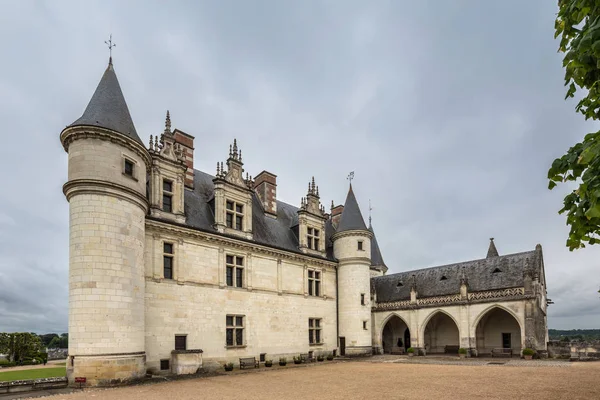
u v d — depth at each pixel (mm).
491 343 31250
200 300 21672
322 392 13305
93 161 16531
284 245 28906
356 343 30500
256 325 24734
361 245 32281
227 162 25625
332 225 38188
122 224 16844
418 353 31297
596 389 13164
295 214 33938
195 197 24719
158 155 21125
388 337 37344
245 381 16703
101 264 15906
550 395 12102
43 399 12305
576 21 4012
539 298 27062
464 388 13812
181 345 20375
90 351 15141
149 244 19875
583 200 3729
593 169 3447
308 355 27984
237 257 24750
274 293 26453
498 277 29531
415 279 34594
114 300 15969
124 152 17609
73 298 15656
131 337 16391
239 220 25781
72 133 16656
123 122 18469
